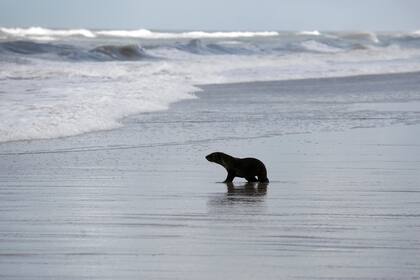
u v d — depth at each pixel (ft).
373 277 50.75
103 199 84.07
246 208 78.38
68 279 50.55
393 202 81.87
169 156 119.65
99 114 164.96
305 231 65.98
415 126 160.25
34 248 59.52
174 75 314.76
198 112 188.75
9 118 147.02
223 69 366.43
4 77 258.98
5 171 104.53
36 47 406.82
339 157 118.42
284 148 128.36
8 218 72.54
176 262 54.95
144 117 175.94
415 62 435.94
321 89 271.28
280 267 53.36
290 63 412.77
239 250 58.75
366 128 156.87
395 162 113.39
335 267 53.31
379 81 313.53
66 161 114.11
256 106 205.98
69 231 66.28
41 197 85.15
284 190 90.53
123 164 111.75
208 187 93.25
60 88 212.23
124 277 51.01
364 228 67.41
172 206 79.56
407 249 58.85
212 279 50.49
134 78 271.28
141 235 64.59
